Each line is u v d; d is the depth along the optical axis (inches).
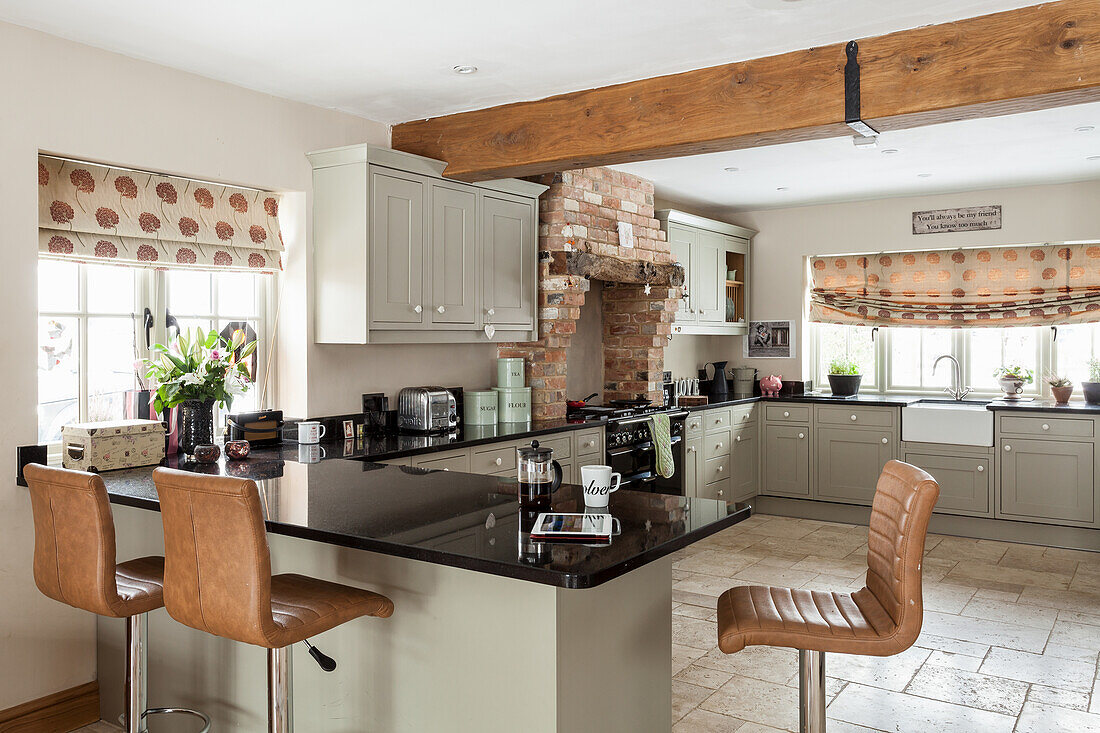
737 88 135.5
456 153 167.8
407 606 92.0
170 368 135.9
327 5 113.8
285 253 163.3
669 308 238.1
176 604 83.7
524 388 197.9
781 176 231.5
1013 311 257.3
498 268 186.4
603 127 149.0
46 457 123.5
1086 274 246.5
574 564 73.9
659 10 115.1
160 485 83.1
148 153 135.7
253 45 128.8
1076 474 226.5
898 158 208.5
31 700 123.2
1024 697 131.1
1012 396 253.6
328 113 165.3
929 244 263.1
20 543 121.4
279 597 86.0
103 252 133.6
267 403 163.6
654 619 96.7
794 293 287.3
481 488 110.8
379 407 175.0
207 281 153.6
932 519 249.1
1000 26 114.7
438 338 171.6
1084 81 108.9
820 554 220.2
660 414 221.9
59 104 124.2
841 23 119.6
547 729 81.0
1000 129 179.3
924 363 277.9
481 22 119.8
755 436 276.5
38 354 123.0
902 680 138.3
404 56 133.9
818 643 83.4
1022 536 236.2
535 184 194.2
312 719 100.7
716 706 128.0
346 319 157.9
